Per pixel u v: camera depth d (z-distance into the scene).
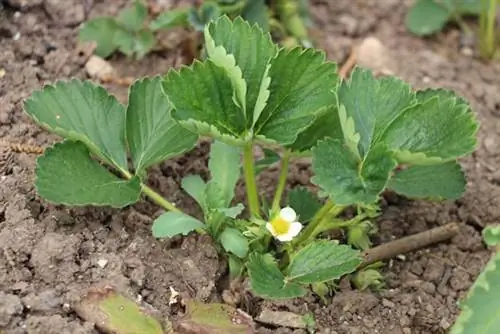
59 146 0.71
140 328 0.68
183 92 0.68
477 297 0.67
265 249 0.74
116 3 0.92
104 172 0.73
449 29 0.99
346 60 0.94
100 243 0.73
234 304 0.72
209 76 0.68
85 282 0.70
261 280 0.69
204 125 0.67
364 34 0.97
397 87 0.71
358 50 0.94
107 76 0.86
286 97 0.70
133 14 0.88
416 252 0.77
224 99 0.69
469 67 0.95
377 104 0.71
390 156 0.67
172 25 0.86
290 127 0.70
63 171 0.71
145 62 0.88
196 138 0.73
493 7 0.93
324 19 0.98
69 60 0.86
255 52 0.70
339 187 0.68
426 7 0.97
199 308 0.70
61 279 0.70
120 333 0.68
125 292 0.70
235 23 0.70
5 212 0.73
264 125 0.70
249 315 0.71
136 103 0.74
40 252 0.71
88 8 0.91
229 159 0.75
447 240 0.78
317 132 0.73
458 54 0.96
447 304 0.75
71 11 0.89
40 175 0.70
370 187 0.68
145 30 0.88
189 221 0.72
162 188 0.78
